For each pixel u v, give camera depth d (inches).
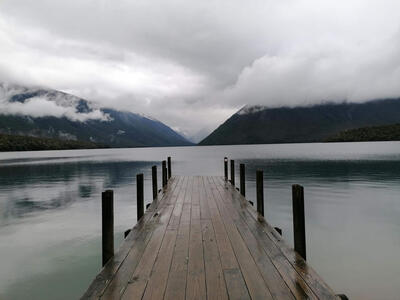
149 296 120.8
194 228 223.9
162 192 398.0
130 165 1817.2
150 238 199.5
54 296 264.7
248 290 125.0
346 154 2133.4
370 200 607.5
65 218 515.8
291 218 485.4
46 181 1043.3
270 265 151.6
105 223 163.2
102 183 973.2
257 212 276.2
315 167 1333.7
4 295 265.9
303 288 125.7
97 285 130.6
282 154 2632.9
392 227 429.1
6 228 457.7
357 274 286.4
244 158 2182.6
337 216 492.1
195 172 1236.5
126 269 148.2
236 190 411.5
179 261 158.9
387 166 1277.1
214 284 131.2
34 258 342.6
